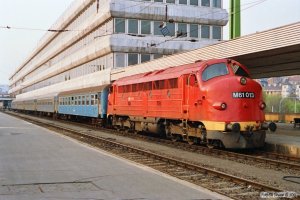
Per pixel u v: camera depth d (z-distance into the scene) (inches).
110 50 1807.3
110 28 1831.9
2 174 442.6
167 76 840.3
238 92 688.4
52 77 3314.5
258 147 722.2
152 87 911.7
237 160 615.2
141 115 967.6
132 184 392.8
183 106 768.3
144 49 1827.0
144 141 901.8
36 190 365.4
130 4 1797.5
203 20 1910.7
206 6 1937.7
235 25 1048.8
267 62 1000.2
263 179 460.8
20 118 2151.8
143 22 1843.0
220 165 566.9
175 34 1879.9
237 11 1048.8
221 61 730.8
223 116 677.3
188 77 756.6
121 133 1098.7
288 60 958.4
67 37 2682.1
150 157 634.2
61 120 1918.1
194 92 732.7
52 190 365.4
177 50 1872.5
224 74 722.2
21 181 404.8
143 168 485.7
